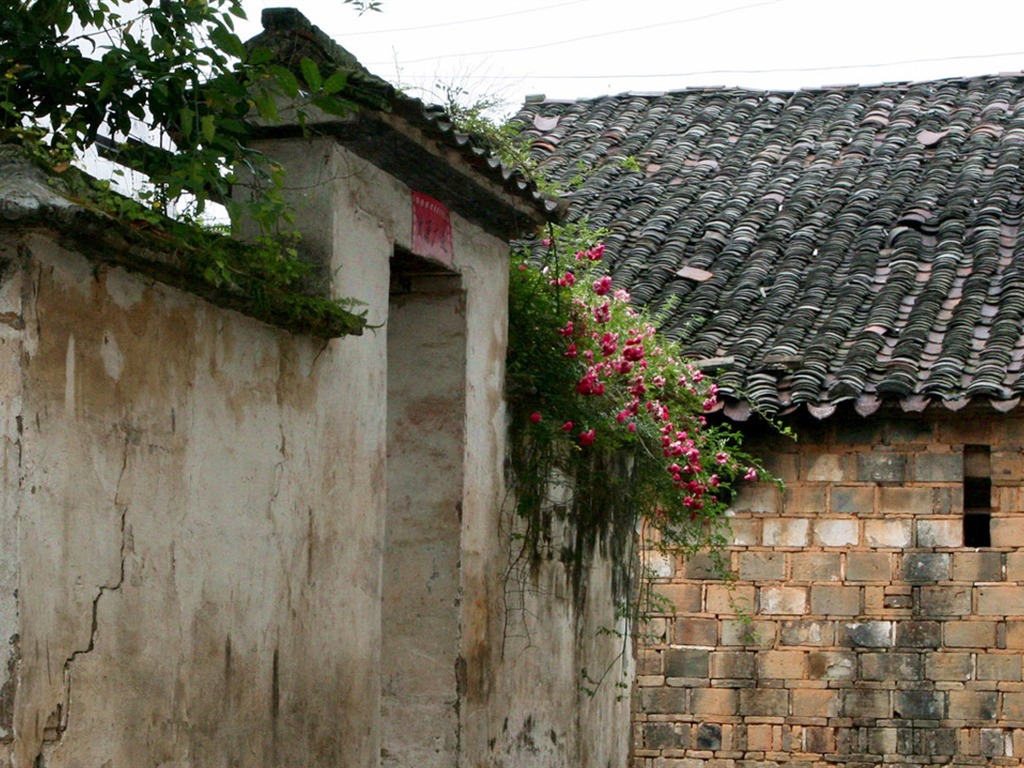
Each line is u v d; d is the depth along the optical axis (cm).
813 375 1208
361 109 668
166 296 554
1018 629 1193
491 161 763
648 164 1612
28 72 603
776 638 1228
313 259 676
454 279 816
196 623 571
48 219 477
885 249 1404
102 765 515
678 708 1234
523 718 891
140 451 539
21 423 479
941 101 1680
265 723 617
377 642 717
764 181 1567
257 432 616
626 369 947
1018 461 1200
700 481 1057
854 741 1209
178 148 625
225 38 593
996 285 1315
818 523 1227
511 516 872
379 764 720
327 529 671
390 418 818
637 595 1129
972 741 1192
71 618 500
